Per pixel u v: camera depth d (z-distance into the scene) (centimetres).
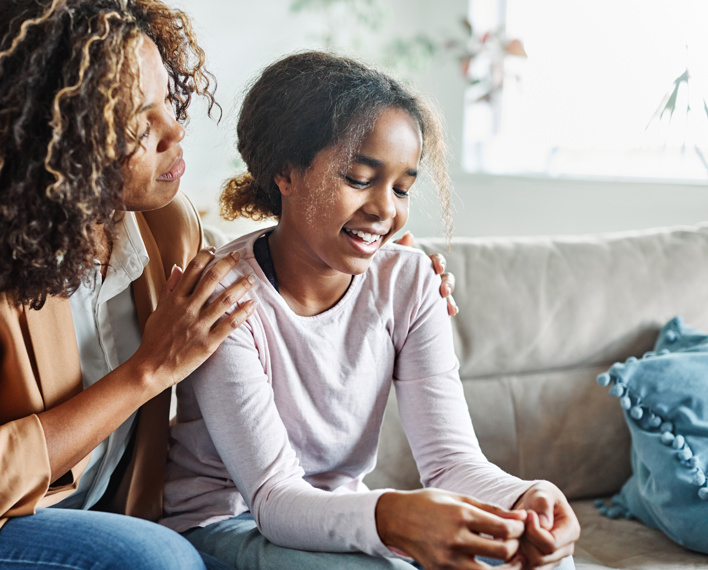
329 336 99
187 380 104
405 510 77
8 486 79
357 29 396
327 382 99
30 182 80
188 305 89
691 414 133
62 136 79
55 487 91
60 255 82
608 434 153
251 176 104
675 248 165
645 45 296
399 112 90
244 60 383
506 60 351
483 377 152
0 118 78
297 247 96
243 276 97
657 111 290
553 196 326
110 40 80
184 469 106
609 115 313
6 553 79
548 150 342
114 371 88
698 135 274
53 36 79
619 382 139
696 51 274
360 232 91
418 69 375
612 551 129
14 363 87
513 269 157
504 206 348
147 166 88
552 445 151
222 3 374
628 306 158
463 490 95
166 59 98
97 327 100
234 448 91
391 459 143
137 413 103
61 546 78
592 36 318
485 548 74
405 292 104
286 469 91
